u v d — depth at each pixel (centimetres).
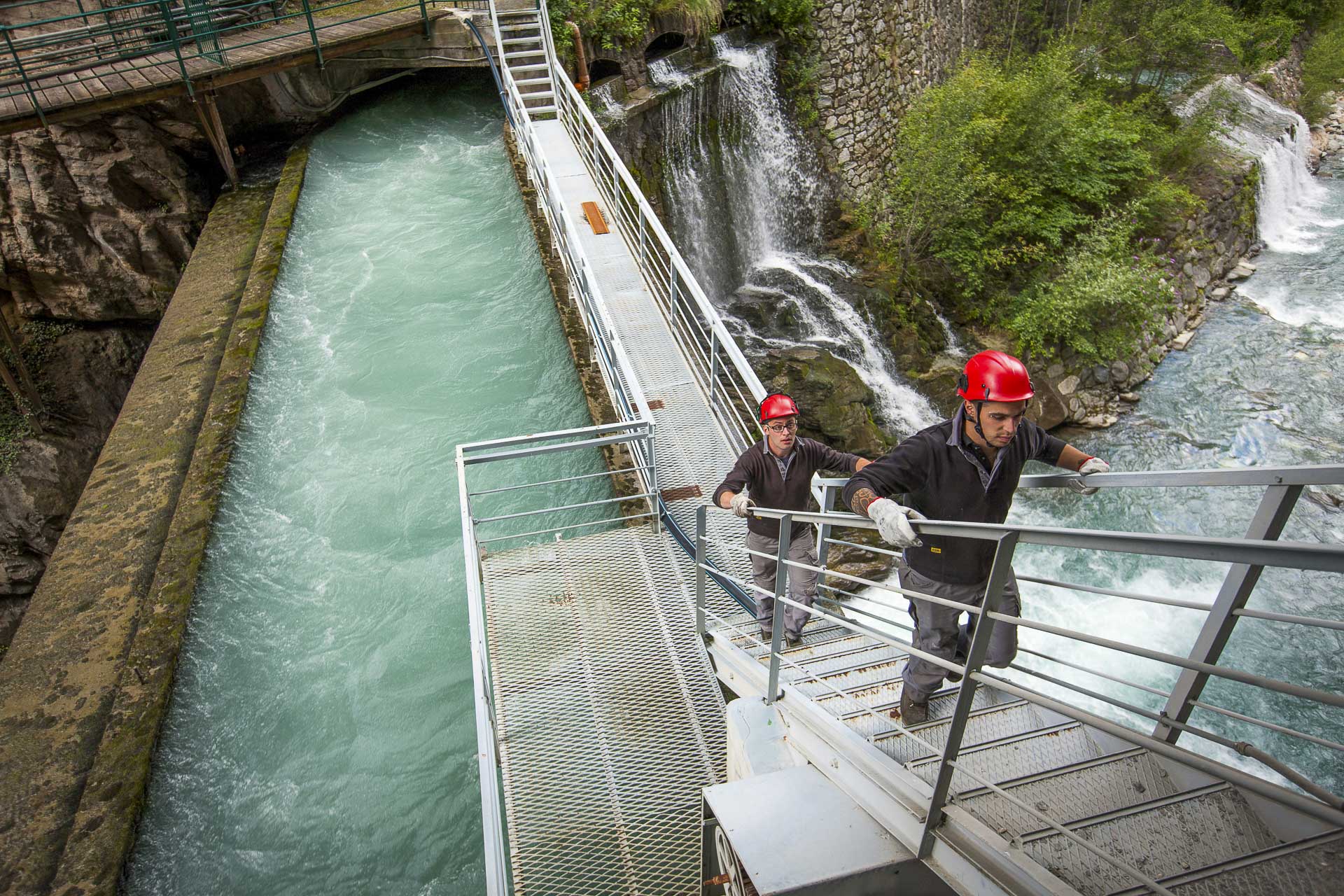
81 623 556
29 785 466
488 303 838
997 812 218
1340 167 2408
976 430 242
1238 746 167
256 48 1103
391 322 821
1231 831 198
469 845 452
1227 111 2142
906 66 1873
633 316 764
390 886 440
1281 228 2112
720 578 479
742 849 233
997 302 1681
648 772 412
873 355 1569
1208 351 1662
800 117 1711
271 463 680
